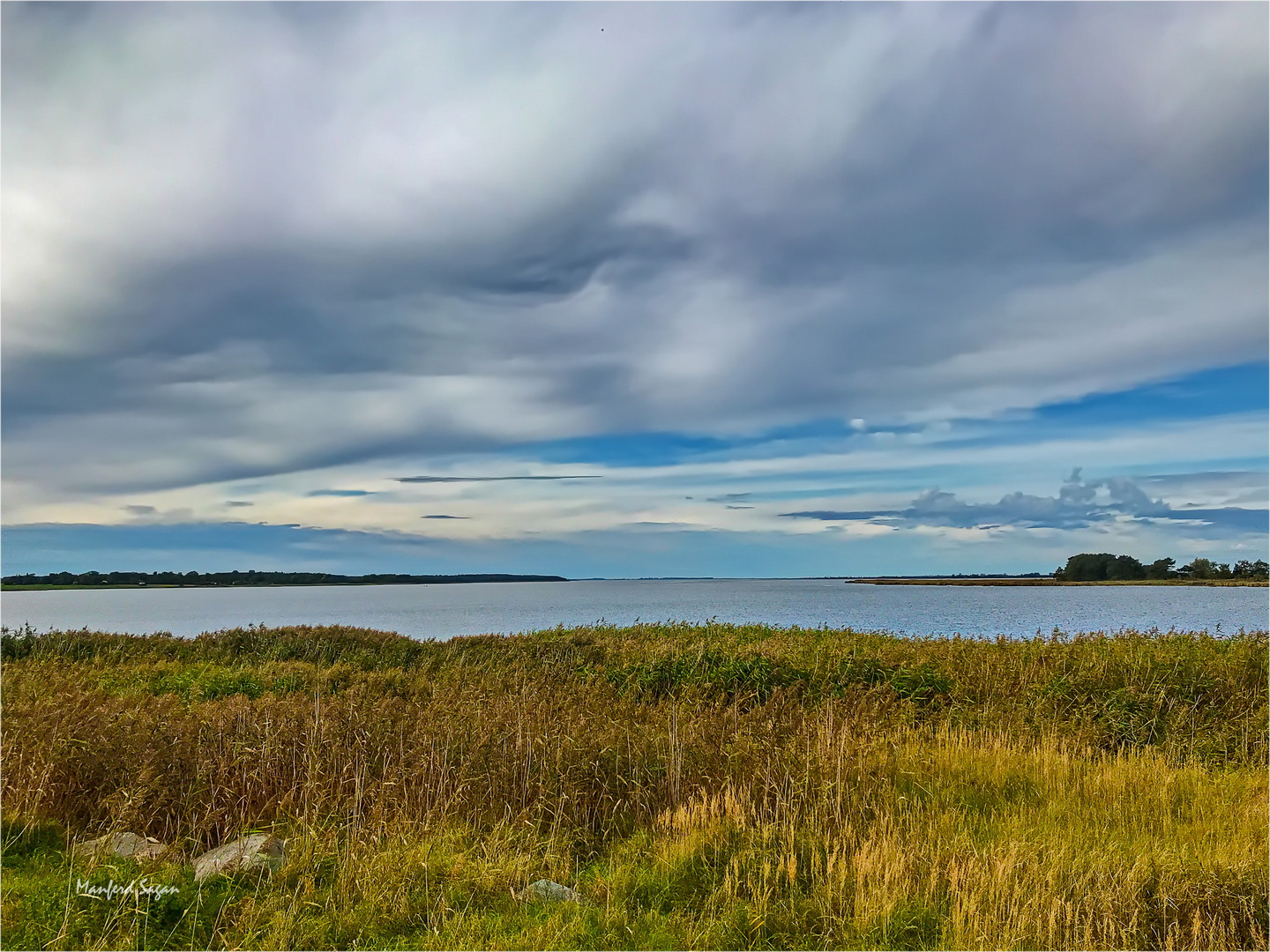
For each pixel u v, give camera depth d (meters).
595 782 7.70
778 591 144.38
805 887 5.89
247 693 12.82
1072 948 4.89
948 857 6.08
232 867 5.83
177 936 4.97
